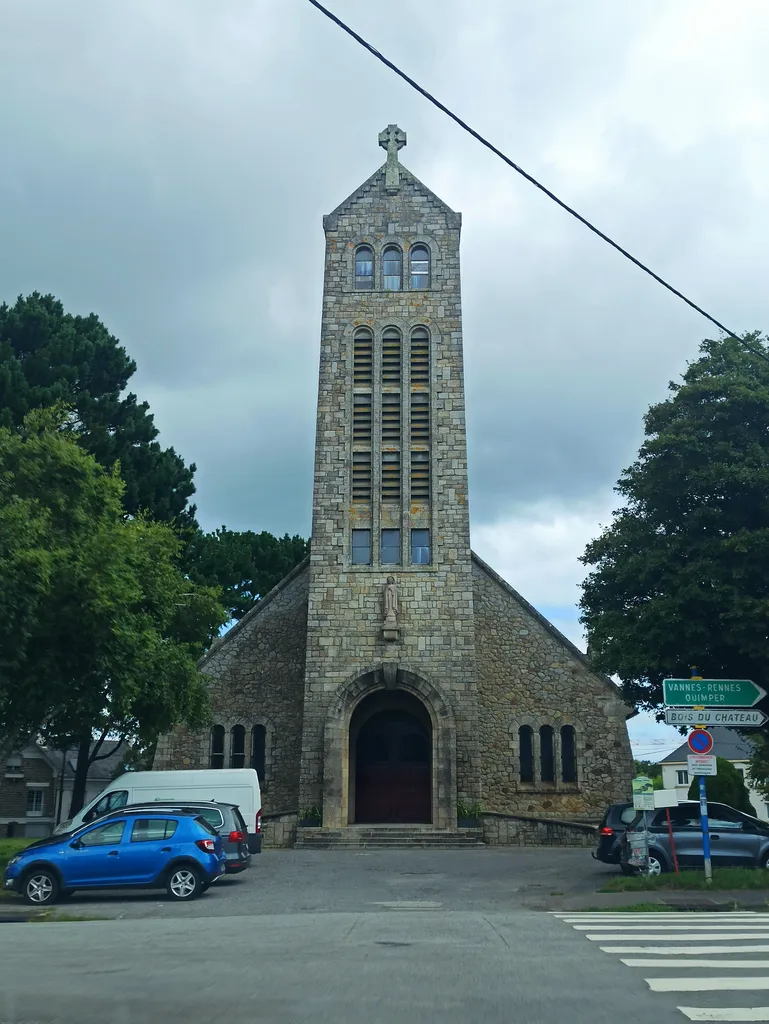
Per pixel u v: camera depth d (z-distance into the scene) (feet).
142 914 59.31
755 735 89.76
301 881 76.95
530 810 119.85
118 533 82.12
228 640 126.82
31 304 130.41
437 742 111.55
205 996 30.19
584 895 65.00
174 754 123.34
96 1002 29.40
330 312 129.18
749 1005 29.17
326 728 112.57
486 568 128.67
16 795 209.56
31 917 58.54
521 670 124.77
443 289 129.70
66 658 78.64
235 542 181.27
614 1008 28.63
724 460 77.30
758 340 83.30
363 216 133.08
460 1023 26.68
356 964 35.86
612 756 121.49
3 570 68.49
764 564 74.38
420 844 107.14
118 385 133.69
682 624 75.92
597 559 87.56
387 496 122.42
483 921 50.29
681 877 66.28
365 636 116.88
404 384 125.80
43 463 80.69
